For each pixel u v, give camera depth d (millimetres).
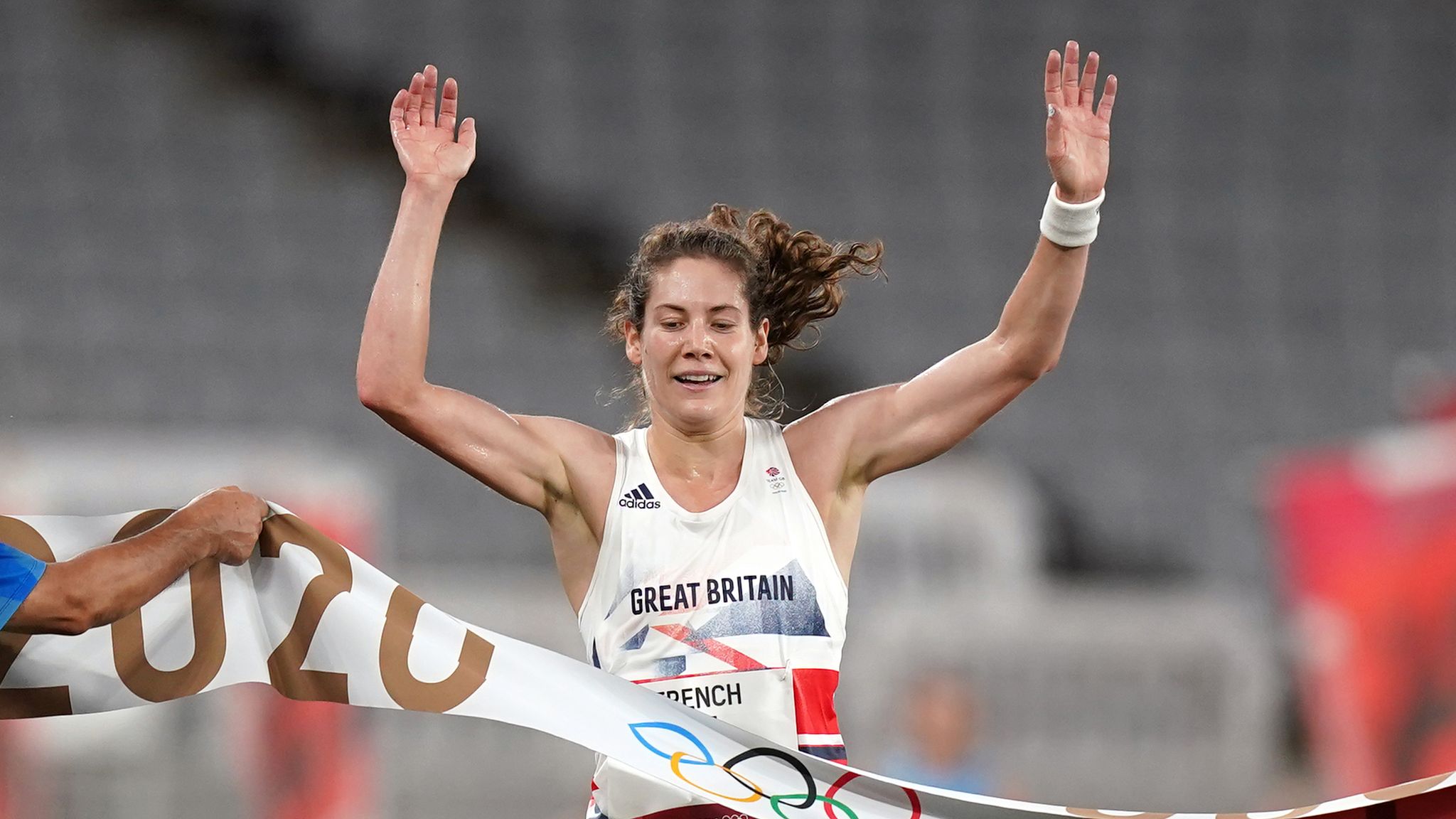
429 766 28750
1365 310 48375
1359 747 28750
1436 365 46094
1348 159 50188
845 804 11180
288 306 43406
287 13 47062
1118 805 31016
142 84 45594
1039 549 41594
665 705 11117
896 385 12070
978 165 49094
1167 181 49500
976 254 47938
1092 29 50906
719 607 11266
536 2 48969
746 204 47875
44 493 31922
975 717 31422
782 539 11422
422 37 47969
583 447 11727
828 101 49500
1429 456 28141
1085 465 43469
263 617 12039
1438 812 11219
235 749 27188
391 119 11500
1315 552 29766
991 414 11797
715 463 11664
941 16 50469
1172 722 31578
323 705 27656
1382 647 28500
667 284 11453
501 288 45281
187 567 11633
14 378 40562
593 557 11680
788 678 11219
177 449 35688
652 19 49562
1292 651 31203
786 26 50031
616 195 47312
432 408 11203
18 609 10961
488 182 46625
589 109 48281
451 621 11883
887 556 34688
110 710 11984
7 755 26328
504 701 11461
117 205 44156
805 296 12508
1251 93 50531
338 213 45031
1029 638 31734
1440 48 51406
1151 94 50438
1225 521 43031
